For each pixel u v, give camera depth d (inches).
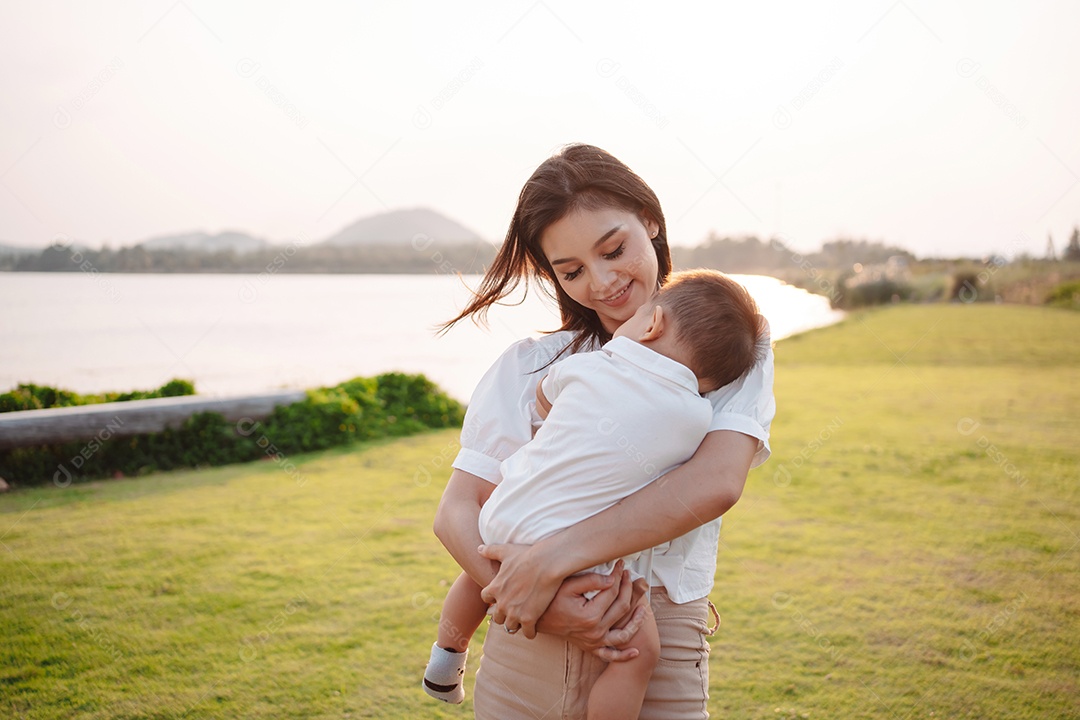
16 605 139.2
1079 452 241.0
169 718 102.7
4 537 177.9
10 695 108.1
